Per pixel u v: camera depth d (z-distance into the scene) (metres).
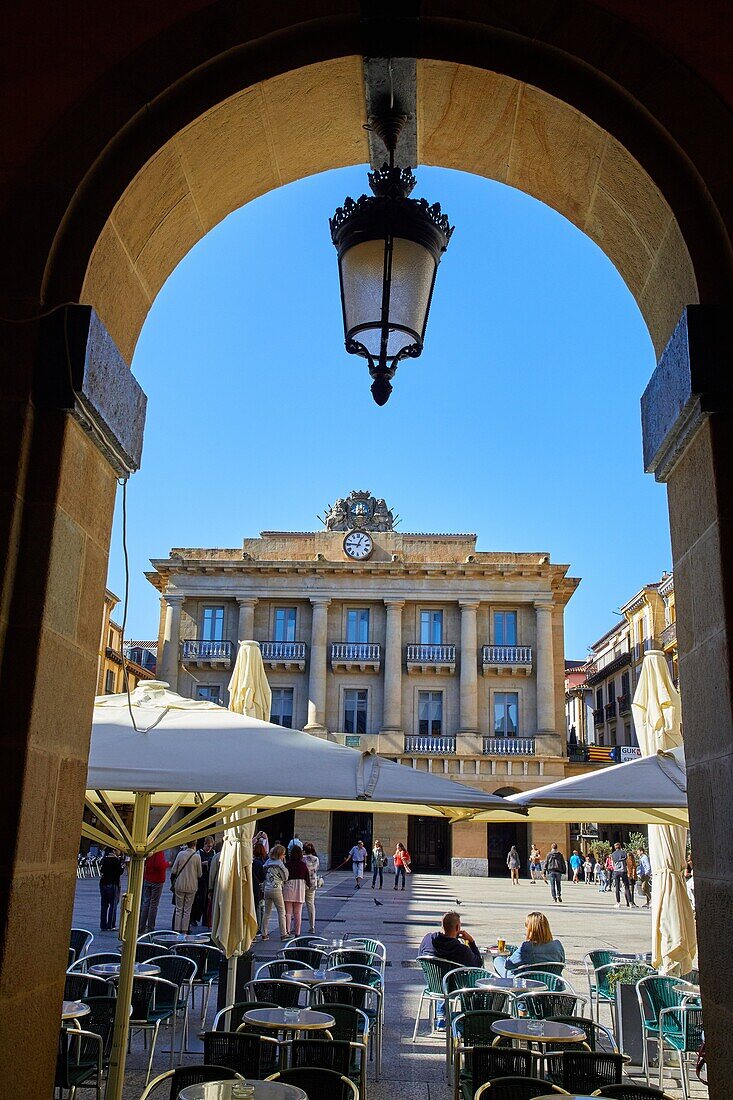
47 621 3.03
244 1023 6.93
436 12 3.43
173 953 10.04
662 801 5.72
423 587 47.34
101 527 3.58
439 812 7.17
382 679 47.00
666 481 3.73
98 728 5.71
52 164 3.34
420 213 3.69
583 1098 4.73
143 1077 7.91
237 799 7.68
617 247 4.07
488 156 4.14
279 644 47.09
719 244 3.27
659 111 3.31
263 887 17.41
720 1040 2.97
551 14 3.40
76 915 20.45
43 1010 2.99
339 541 48.59
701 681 3.23
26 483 3.11
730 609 2.99
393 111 3.75
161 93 3.40
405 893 31.97
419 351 3.69
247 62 3.49
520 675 46.69
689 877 12.03
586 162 3.74
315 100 3.74
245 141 3.82
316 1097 5.29
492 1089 5.21
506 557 47.38
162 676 47.12
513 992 8.16
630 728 57.53
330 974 9.05
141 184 3.49
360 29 3.49
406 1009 11.35
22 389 3.13
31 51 3.43
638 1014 9.06
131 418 3.70
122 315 3.84
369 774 5.05
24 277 3.24
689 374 3.13
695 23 3.35
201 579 48.09
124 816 36.25
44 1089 2.99
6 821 2.79
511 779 45.09
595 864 42.44
